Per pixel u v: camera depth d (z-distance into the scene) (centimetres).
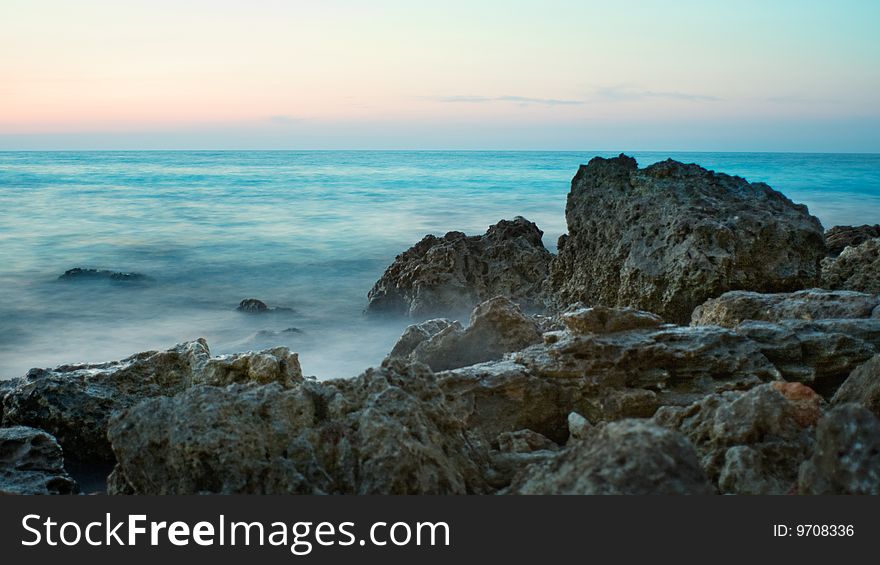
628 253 1455
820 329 845
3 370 1703
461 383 773
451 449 584
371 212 4759
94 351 1859
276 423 557
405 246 3378
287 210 4919
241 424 539
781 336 815
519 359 829
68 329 2061
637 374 779
